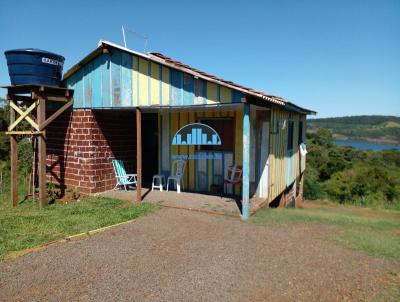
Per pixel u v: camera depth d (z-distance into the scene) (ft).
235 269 15.26
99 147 31.01
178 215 24.13
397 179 73.41
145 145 36.88
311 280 14.38
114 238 19.24
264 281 14.19
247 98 22.12
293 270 15.30
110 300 12.46
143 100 26.45
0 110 62.08
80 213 24.49
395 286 14.02
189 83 24.26
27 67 25.76
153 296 12.80
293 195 43.93
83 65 29.32
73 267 15.26
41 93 26.20
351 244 19.15
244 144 22.95
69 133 31.42
